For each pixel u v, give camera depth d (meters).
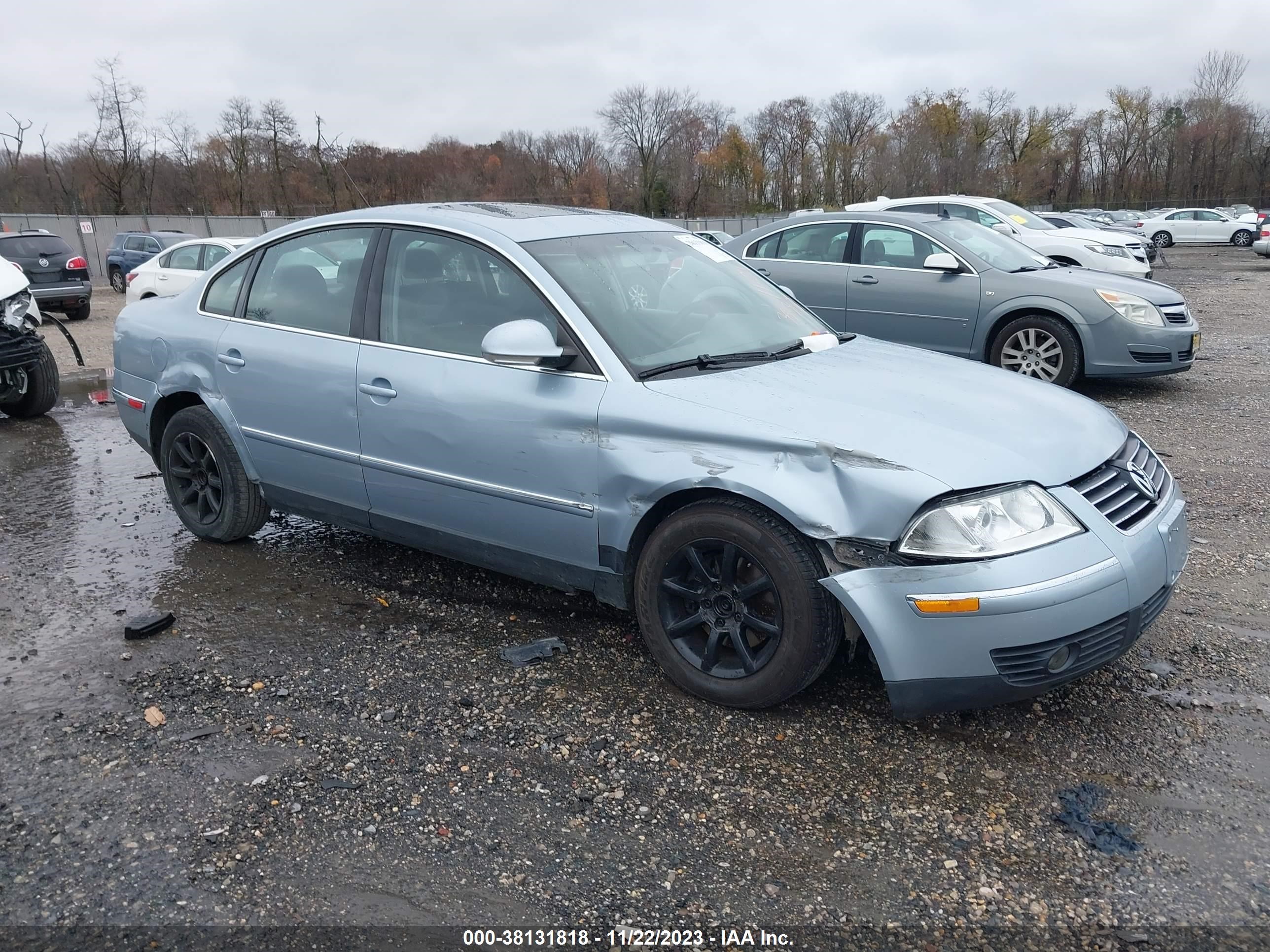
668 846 2.61
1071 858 2.56
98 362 12.05
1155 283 8.64
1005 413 3.29
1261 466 6.14
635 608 3.54
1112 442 3.34
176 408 4.94
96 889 2.44
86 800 2.79
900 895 2.43
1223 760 2.98
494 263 3.75
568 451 3.41
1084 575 2.85
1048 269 8.86
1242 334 12.48
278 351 4.28
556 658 3.67
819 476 2.97
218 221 41.53
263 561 4.69
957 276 8.55
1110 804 2.78
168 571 4.56
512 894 2.43
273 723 3.21
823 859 2.56
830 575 2.96
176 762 2.99
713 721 3.22
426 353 3.82
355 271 4.13
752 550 3.08
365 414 3.96
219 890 2.44
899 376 3.60
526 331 3.33
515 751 3.05
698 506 3.20
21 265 16.83
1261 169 67.56
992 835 2.65
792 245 9.48
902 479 2.86
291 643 3.80
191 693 3.41
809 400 3.25
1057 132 74.12
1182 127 71.38
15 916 2.34
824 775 2.92
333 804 2.78
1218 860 2.54
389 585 4.38
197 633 3.89
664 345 3.58
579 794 2.83
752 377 3.43
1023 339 8.47
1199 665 3.57
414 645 3.78
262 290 4.48
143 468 6.54
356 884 2.46
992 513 2.85
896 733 3.14
